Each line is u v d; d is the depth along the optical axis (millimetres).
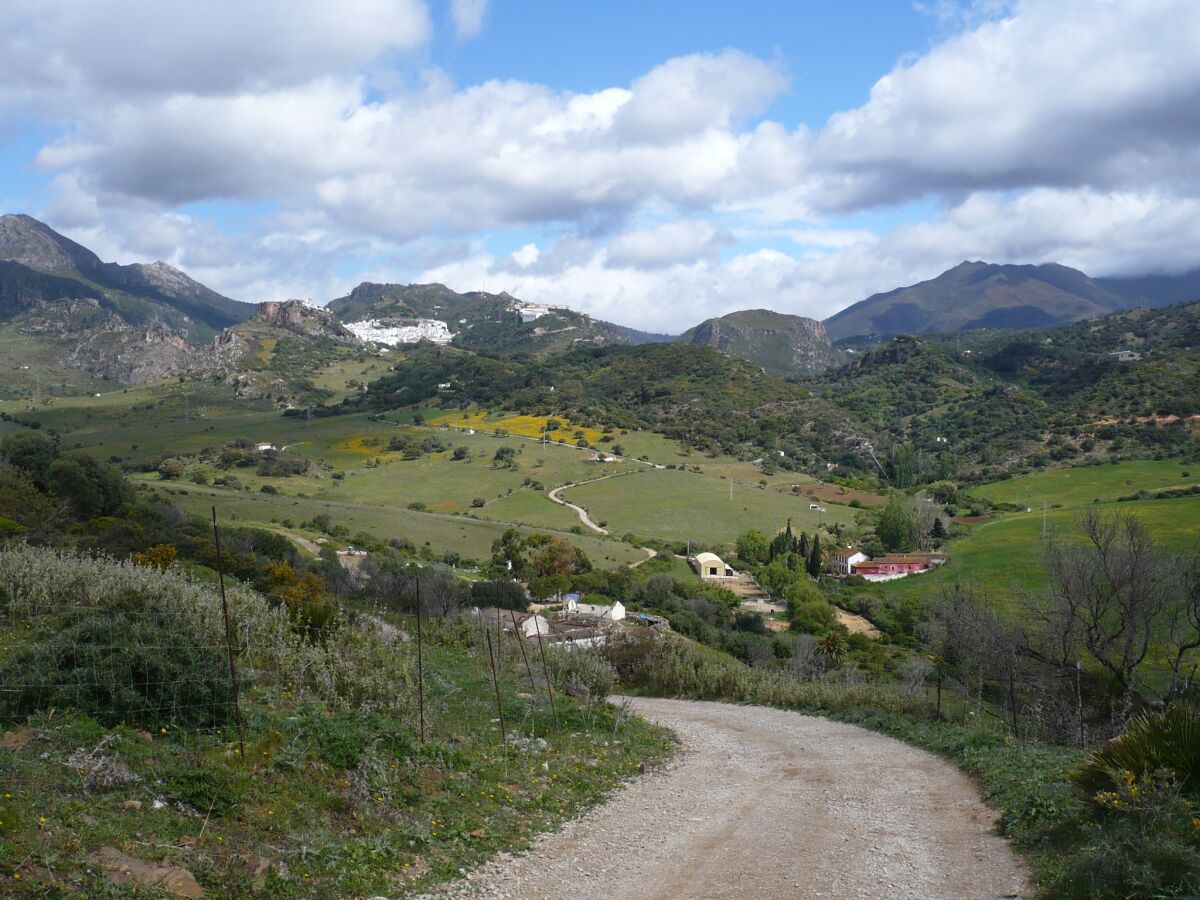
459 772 10922
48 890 5773
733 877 8227
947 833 9977
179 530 44625
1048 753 14094
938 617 29328
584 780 12141
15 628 12664
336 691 13469
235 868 6875
